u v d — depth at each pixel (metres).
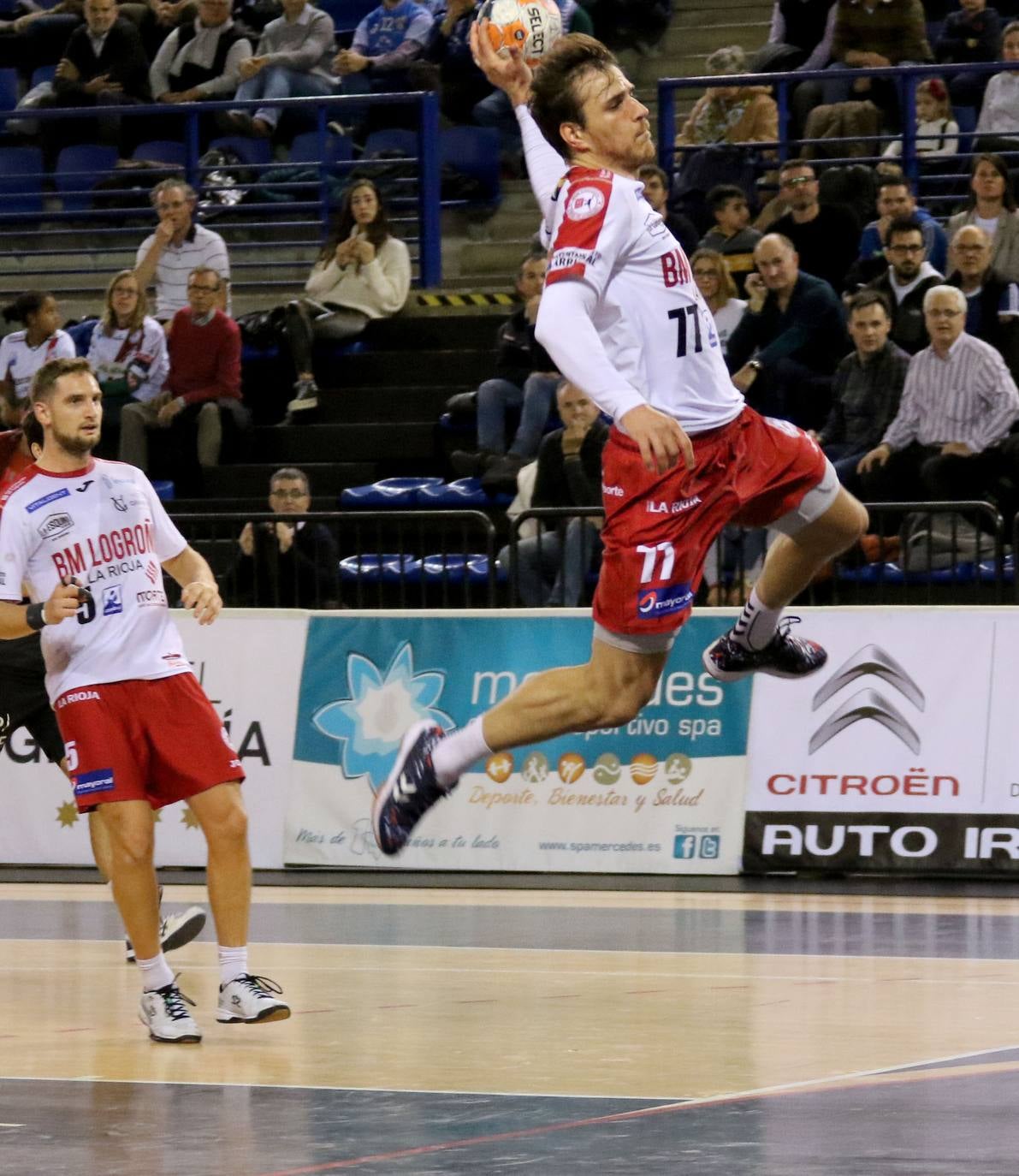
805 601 20.55
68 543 11.20
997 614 18.61
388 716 19.78
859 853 18.61
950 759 18.55
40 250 31.89
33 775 20.75
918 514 19.62
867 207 26.22
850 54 28.11
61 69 32.97
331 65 32.25
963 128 28.27
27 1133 8.12
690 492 9.04
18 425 25.47
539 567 20.36
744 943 14.35
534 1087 9.02
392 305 27.86
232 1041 10.55
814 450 9.30
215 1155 7.61
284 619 20.30
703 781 19.06
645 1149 7.56
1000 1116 8.17
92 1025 11.19
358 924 15.84
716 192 25.98
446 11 32.16
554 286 8.81
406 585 21.31
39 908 17.45
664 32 32.94
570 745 19.41
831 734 18.84
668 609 9.01
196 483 26.17
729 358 24.00
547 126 9.36
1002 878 18.31
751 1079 9.13
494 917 16.22
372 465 25.91
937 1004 11.45
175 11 33.66
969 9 28.22
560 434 21.50
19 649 15.50
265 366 27.69
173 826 20.38
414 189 30.22
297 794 19.97
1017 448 21.00
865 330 21.95
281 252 30.95
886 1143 7.65
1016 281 23.98
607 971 13.05
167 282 28.27
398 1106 8.60
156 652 11.24
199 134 32.22
